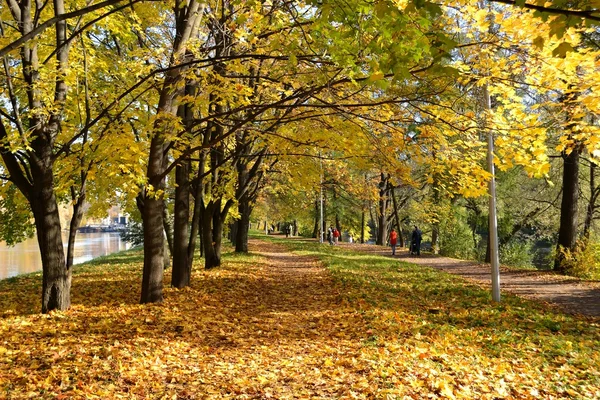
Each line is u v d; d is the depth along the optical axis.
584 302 11.41
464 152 7.66
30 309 9.45
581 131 6.31
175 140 9.22
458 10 6.29
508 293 12.51
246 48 9.98
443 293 12.31
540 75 6.14
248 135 12.09
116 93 10.68
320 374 5.64
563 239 17.45
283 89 10.05
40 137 8.73
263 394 4.94
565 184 17.42
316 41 6.02
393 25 3.60
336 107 7.08
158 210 10.08
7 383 4.90
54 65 8.82
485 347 7.04
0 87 8.70
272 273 17.55
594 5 2.90
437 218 31.89
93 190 10.79
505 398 4.90
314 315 9.59
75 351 6.22
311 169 11.24
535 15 2.96
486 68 6.48
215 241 17.55
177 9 10.59
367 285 13.35
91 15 9.29
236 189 19.41
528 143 6.50
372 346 6.75
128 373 5.43
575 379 5.70
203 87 9.04
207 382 5.39
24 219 17.77
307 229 65.12
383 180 30.23
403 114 8.02
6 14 9.41
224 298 11.34
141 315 8.70
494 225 11.16
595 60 6.14
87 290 12.16
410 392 4.78
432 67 3.30
